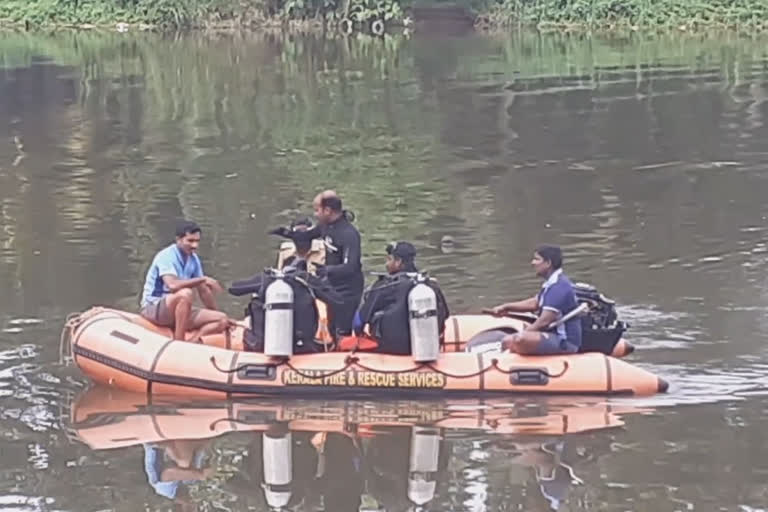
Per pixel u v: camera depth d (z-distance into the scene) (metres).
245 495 10.46
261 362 12.91
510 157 27.52
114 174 26.16
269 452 11.42
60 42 64.19
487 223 20.89
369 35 67.19
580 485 10.52
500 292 16.59
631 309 15.64
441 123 32.94
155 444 11.63
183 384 12.90
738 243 19.02
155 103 38.53
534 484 10.55
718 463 10.90
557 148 28.55
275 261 18.38
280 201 22.98
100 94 41.22
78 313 15.88
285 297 12.88
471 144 29.50
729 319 15.14
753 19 66.19
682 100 35.94
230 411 12.50
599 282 17.00
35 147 30.14
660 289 16.58
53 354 14.37
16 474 10.95
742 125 31.00
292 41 63.75
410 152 28.52
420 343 12.77
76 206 22.84
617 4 68.56
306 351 13.13
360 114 35.06
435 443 11.54
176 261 14.02
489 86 40.94
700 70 44.31
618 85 40.31
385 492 10.46
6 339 14.91
